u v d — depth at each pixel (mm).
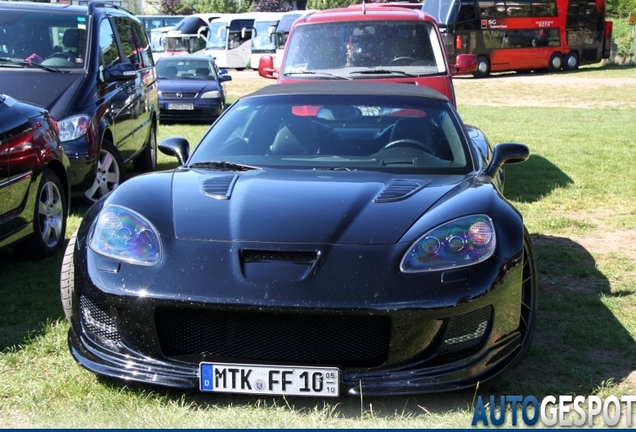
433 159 4535
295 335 3291
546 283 5270
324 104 5008
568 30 35719
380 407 3426
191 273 3320
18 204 5332
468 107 20641
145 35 10555
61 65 7832
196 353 3379
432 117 4891
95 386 3590
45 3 8555
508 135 13984
